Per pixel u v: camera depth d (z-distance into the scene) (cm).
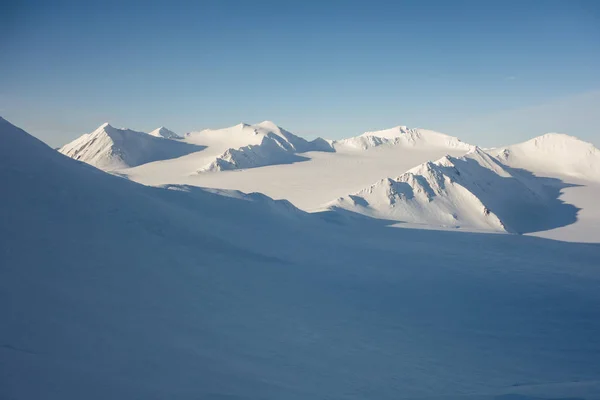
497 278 4516
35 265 2316
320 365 1934
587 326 3055
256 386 1507
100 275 2486
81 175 3988
